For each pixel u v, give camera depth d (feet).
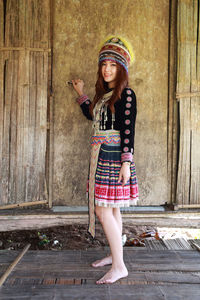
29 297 5.82
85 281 6.45
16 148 9.75
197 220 10.28
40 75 9.73
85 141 10.18
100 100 6.95
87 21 9.85
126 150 6.29
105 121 6.64
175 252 8.00
